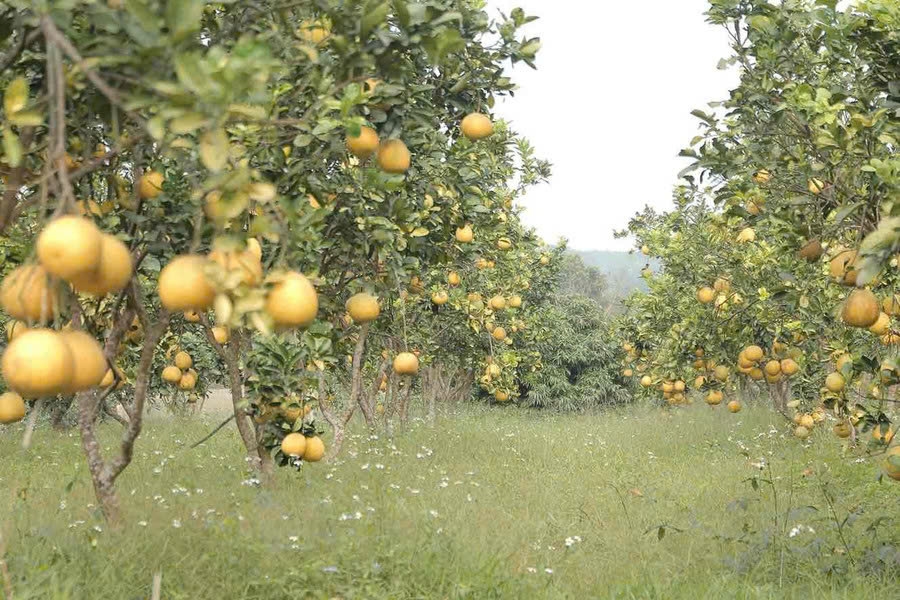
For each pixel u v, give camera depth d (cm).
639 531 806
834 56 611
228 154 261
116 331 609
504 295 1578
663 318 1594
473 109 609
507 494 955
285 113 451
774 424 1612
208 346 1747
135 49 262
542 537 764
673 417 1889
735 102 656
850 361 640
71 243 221
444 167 745
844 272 541
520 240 1546
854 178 580
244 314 253
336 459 1128
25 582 471
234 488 870
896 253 445
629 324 1842
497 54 583
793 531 719
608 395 2878
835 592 607
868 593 612
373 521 711
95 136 394
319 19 401
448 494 905
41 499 786
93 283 238
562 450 1394
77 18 338
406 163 420
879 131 553
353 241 731
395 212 674
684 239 1412
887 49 555
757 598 609
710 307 1320
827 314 995
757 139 658
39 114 262
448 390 2325
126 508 704
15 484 863
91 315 639
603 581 660
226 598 532
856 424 615
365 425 1766
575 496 966
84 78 301
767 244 1182
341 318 981
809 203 615
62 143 234
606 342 2861
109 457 1190
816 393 1284
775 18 632
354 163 691
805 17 619
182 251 586
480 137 578
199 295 248
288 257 326
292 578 559
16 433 1659
